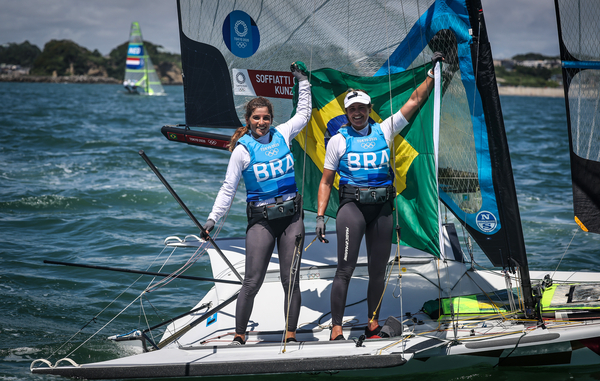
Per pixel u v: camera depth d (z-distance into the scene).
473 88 8.95
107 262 16.05
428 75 8.91
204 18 12.62
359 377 8.97
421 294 10.84
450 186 9.52
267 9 11.73
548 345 8.63
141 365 8.18
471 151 9.17
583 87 8.95
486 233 9.37
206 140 13.43
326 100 10.27
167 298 13.51
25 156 34.88
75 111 85.06
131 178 28.75
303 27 11.19
